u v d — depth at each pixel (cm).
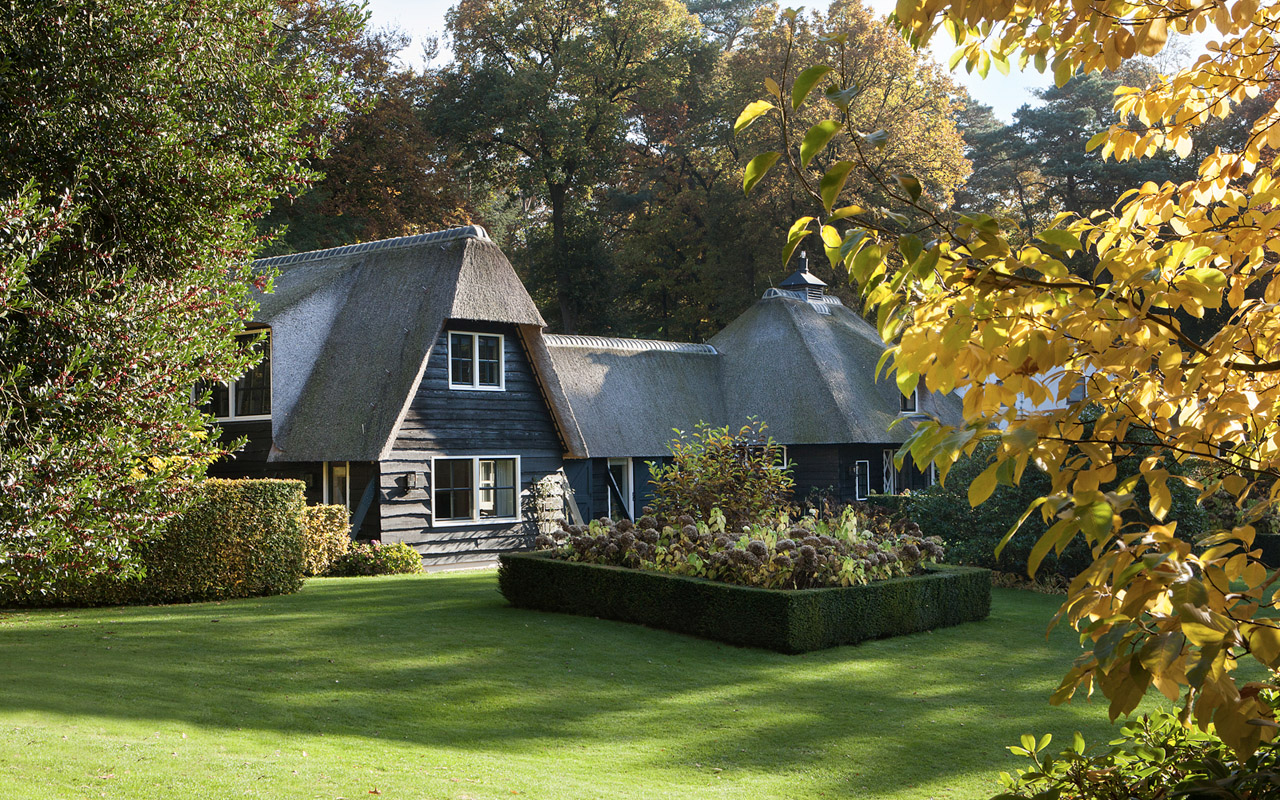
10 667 858
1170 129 334
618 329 4566
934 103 3884
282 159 1057
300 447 2066
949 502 1841
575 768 684
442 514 2156
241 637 1060
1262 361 274
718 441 1677
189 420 927
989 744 768
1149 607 225
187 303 934
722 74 4812
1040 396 245
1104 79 4741
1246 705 194
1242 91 318
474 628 1152
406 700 845
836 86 212
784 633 1070
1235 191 323
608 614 1233
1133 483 216
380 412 2036
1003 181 5156
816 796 647
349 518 1961
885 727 812
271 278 1084
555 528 2309
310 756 661
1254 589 221
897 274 221
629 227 4756
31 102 908
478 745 732
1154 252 275
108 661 912
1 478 743
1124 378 259
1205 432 243
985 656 1095
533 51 4472
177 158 950
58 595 1259
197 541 1323
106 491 834
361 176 3328
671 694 902
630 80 4375
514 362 2303
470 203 3878
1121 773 288
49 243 788
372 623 1162
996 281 228
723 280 4234
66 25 911
